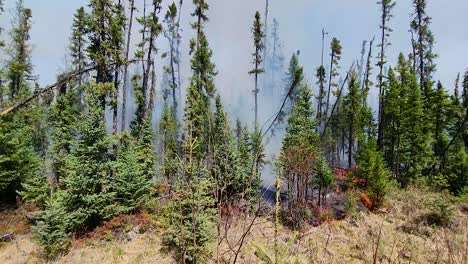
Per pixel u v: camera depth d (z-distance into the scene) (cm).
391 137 3272
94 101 1766
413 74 3684
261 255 271
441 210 1441
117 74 2355
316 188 1900
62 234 1472
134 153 2017
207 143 295
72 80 610
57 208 1523
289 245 306
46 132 3178
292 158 1074
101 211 1580
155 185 1744
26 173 2158
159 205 1622
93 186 1603
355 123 3650
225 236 262
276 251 247
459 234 405
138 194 1747
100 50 2311
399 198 1912
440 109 3669
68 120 2430
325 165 1792
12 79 3169
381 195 1803
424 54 4009
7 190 2153
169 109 3253
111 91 2159
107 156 1716
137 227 1555
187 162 296
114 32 2352
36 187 1988
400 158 3111
